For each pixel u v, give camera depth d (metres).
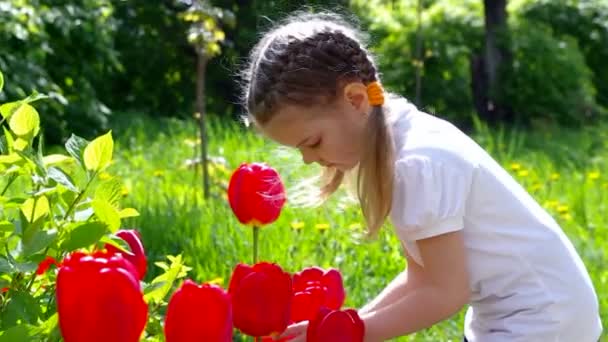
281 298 2.05
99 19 11.67
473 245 2.56
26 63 10.12
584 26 21.19
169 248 4.90
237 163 8.04
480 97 18.52
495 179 2.56
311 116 2.49
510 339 2.59
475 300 2.66
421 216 2.41
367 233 2.58
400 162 2.46
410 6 20.41
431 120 2.63
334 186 2.84
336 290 2.37
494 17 18.39
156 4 17.22
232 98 17.53
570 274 2.63
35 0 10.82
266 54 2.56
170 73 17.73
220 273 4.58
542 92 18.02
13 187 4.51
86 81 11.56
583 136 14.22
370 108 2.54
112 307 1.49
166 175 7.40
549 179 8.03
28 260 1.78
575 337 2.65
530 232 2.59
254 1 16.23
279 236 5.05
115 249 1.96
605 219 6.94
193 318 1.65
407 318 2.47
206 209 5.77
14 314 1.76
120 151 9.24
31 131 1.87
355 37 2.63
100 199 1.79
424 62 18.61
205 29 6.75
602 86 21.25
